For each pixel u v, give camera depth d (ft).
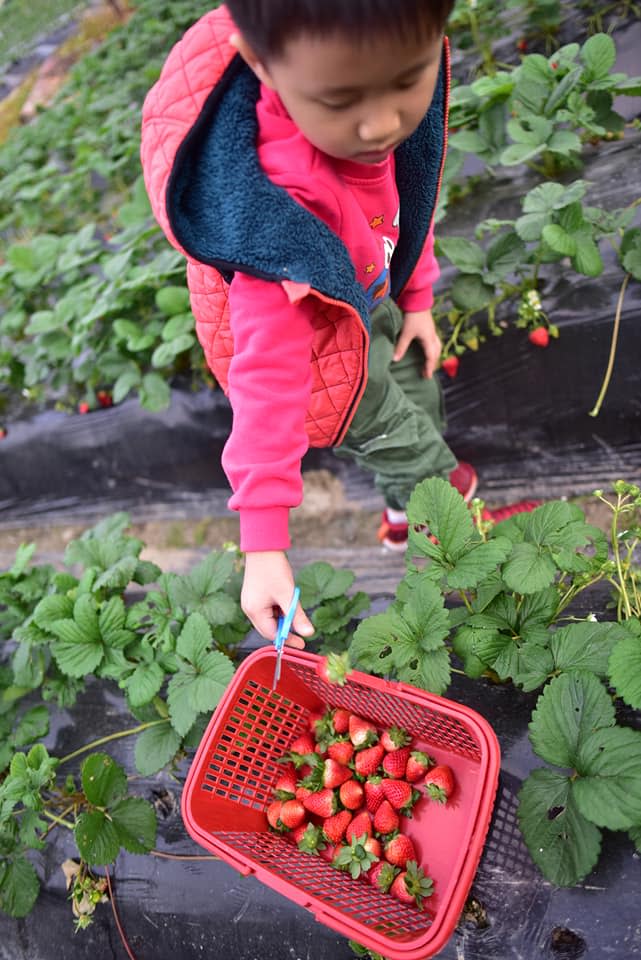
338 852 4.99
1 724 7.12
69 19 20.42
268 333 3.91
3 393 11.15
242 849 4.77
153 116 3.78
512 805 5.01
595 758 4.25
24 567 7.63
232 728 5.14
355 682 4.79
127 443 10.02
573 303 7.39
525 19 9.36
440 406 6.88
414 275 5.66
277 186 3.71
